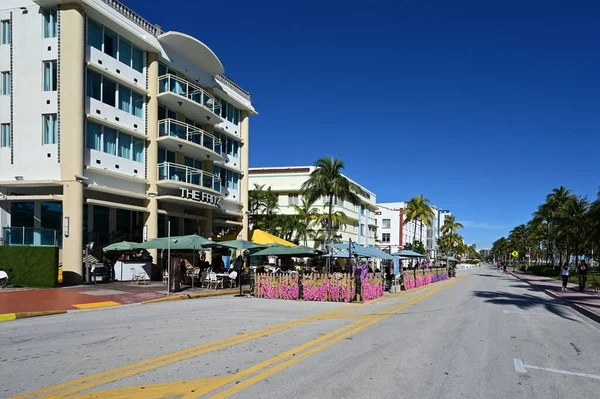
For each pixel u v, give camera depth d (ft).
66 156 70.23
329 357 24.70
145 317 40.19
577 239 171.22
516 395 18.94
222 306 50.14
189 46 96.07
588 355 27.63
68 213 69.26
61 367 21.76
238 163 126.93
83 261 72.18
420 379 20.81
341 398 17.81
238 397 17.61
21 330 32.71
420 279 102.83
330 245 82.99
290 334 31.71
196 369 21.58
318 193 128.36
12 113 73.77
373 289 64.69
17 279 62.34
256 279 62.44
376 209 249.34
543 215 204.95
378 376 21.08
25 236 68.69
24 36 74.23
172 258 65.16
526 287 102.94
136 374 20.57
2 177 73.41
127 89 83.97
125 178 81.66
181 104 95.04
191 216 103.71
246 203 127.13
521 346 29.71
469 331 35.27
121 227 87.04
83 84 72.28
